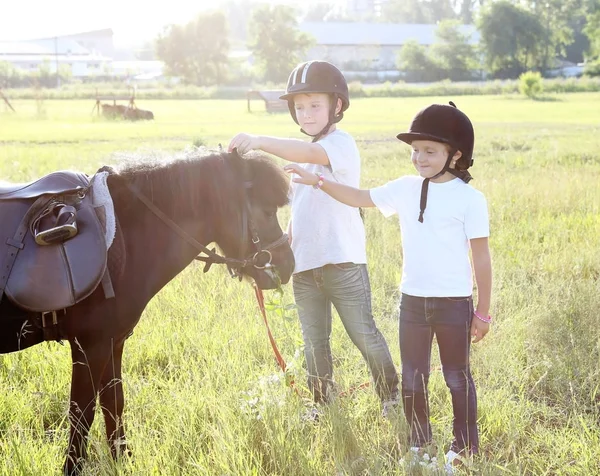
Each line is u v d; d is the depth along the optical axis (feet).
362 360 15.35
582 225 28.02
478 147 59.98
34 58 383.24
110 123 104.99
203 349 15.31
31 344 10.35
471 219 11.07
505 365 14.97
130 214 10.52
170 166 10.78
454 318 11.32
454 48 295.28
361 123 98.32
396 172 43.37
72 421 10.47
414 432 11.82
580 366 14.83
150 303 18.20
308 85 12.08
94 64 398.62
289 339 15.99
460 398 11.47
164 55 278.26
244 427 11.99
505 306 18.60
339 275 12.76
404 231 11.71
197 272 20.74
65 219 9.79
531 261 23.18
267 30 278.26
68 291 9.68
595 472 11.22
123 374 14.08
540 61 299.99
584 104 148.46
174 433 11.78
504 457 12.01
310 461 11.20
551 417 13.50
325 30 348.59
